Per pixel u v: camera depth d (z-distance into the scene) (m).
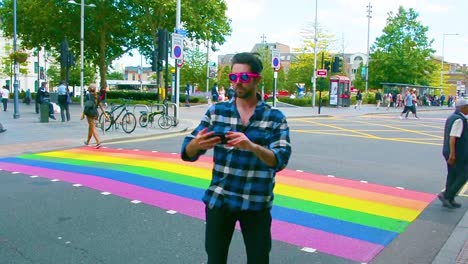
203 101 40.94
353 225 6.31
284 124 3.09
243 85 3.00
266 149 2.91
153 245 5.29
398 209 7.24
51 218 6.24
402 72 59.12
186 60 60.50
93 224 6.01
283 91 73.12
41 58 76.19
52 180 8.62
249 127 3.05
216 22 42.12
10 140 14.30
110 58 45.78
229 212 3.05
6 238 5.45
